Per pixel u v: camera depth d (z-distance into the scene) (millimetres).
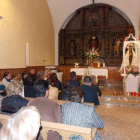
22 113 952
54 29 11250
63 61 11438
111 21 11023
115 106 5402
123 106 5398
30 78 3490
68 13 11031
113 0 10297
